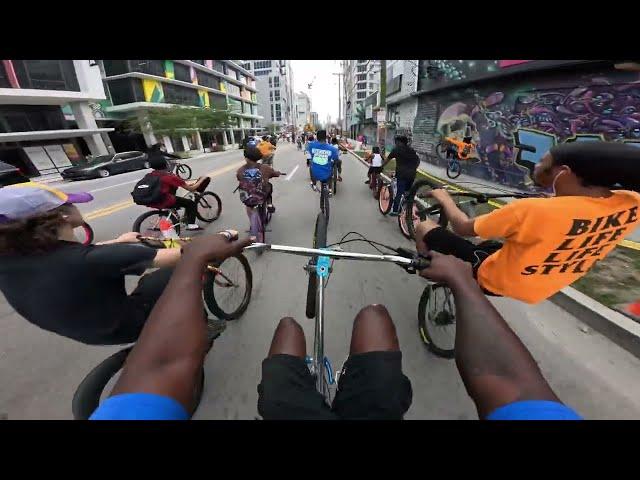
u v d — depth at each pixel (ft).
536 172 5.58
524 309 10.91
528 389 1.79
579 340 9.43
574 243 5.04
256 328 10.50
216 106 166.50
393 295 12.23
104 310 5.10
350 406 2.83
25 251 4.26
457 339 2.16
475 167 34.99
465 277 2.46
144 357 1.90
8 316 11.29
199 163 74.69
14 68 61.87
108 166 58.65
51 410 7.60
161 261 4.91
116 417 1.67
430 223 7.91
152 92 118.11
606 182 4.62
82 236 18.24
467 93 35.86
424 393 8.03
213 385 8.36
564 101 23.85
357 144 114.21
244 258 11.01
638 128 19.56
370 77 225.97
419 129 51.29
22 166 65.10
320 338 5.17
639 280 11.39
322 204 20.03
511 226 5.19
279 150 95.91
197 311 2.12
